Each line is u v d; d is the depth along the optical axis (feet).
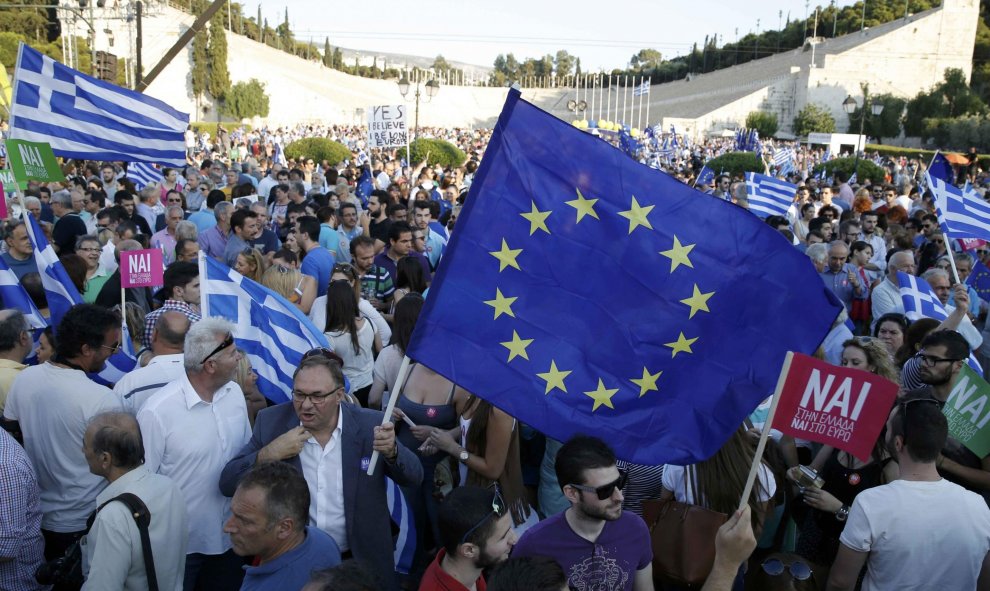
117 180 53.93
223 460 14.03
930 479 11.87
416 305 17.83
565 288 12.30
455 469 17.16
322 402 12.67
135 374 15.64
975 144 198.29
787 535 16.46
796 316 12.21
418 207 33.78
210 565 14.24
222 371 13.73
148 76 47.91
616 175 12.31
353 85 348.59
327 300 21.20
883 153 188.44
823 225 40.57
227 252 30.78
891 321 21.42
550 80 491.72
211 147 127.24
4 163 58.65
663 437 12.32
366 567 8.28
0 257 18.89
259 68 249.55
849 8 342.44
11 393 14.62
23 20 202.80
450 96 372.99
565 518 11.25
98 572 11.28
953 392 15.02
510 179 12.26
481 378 12.09
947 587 11.55
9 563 12.96
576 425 12.16
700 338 12.35
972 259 34.60
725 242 12.26
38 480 14.53
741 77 314.76
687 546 12.98
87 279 27.04
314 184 59.72
